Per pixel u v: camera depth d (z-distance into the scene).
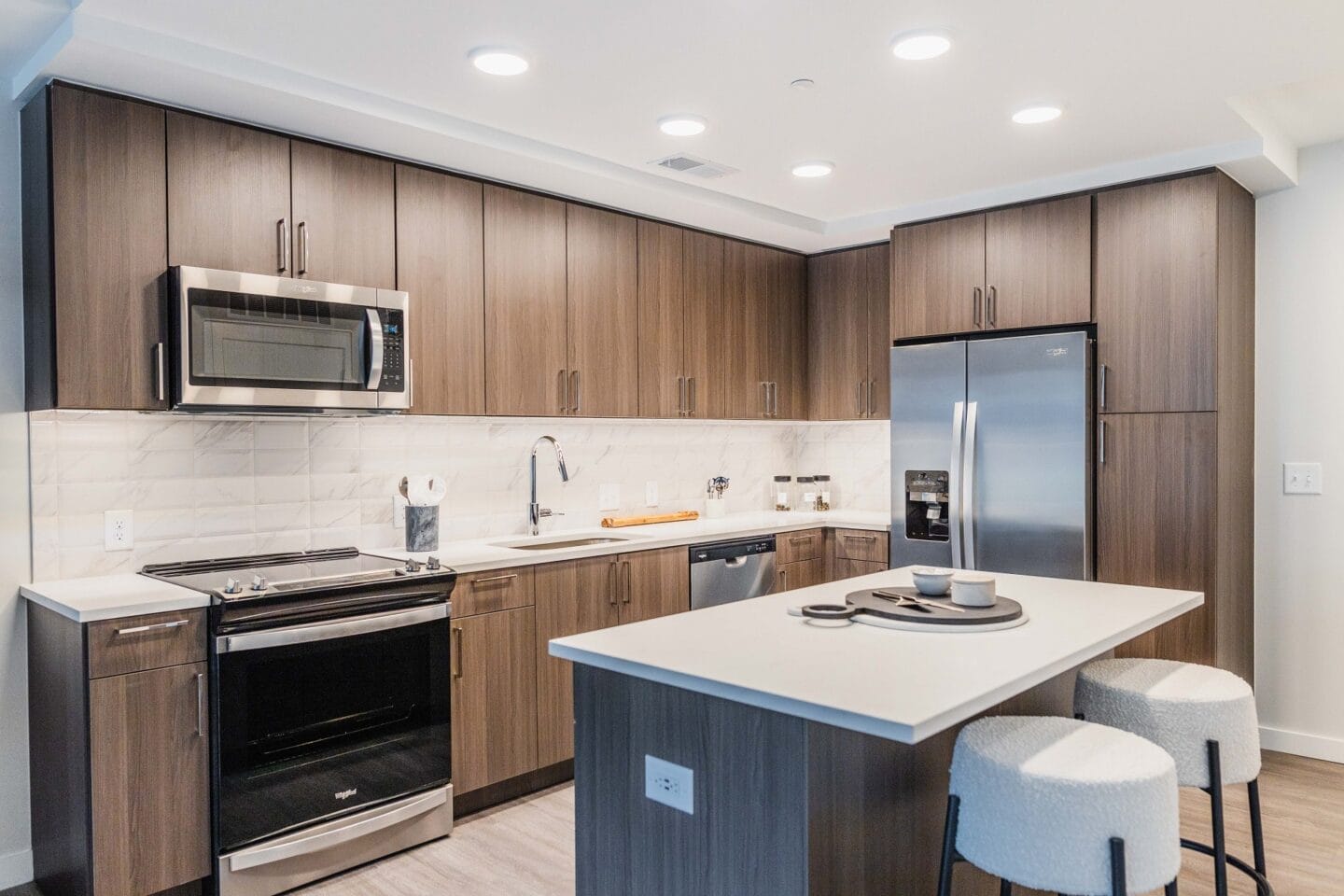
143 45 2.34
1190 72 2.68
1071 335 3.65
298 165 2.94
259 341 2.75
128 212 2.58
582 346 3.81
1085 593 2.46
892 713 1.37
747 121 3.07
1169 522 3.51
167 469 2.96
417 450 3.60
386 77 2.68
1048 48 2.51
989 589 2.14
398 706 2.87
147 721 2.39
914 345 4.18
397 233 3.19
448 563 3.05
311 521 3.28
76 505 2.78
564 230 3.75
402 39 2.42
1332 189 3.64
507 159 3.24
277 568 2.94
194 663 2.47
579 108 2.93
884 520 4.56
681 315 4.26
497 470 3.88
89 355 2.51
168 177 2.66
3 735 2.69
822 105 2.92
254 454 3.15
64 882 2.47
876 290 4.68
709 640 1.89
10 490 2.68
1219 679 2.20
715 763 1.63
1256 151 3.30
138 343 2.60
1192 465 3.45
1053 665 1.71
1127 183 3.61
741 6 2.24
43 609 2.56
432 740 2.96
